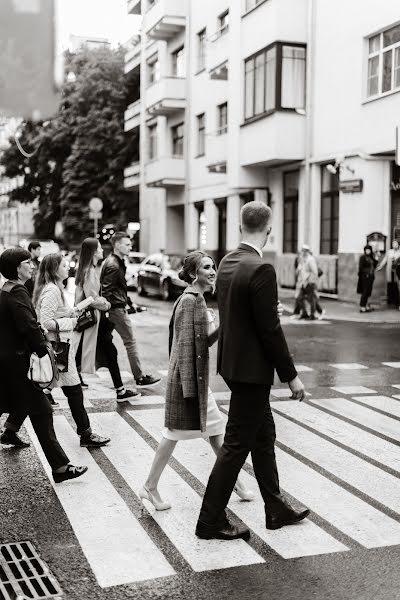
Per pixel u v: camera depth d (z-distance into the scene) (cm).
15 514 491
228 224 2766
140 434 698
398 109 1817
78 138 4128
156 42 3456
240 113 2420
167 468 593
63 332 638
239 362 435
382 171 1945
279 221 2445
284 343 432
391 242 1969
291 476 574
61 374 636
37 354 539
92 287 789
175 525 473
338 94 2064
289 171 2377
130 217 4128
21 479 565
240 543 444
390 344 1341
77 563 415
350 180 1997
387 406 837
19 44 184
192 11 3062
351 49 1998
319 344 1339
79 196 4147
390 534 460
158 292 2436
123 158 4069
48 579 394
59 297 650
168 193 3444
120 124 4084
